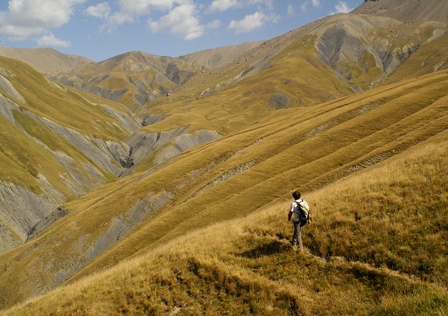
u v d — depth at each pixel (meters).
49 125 177.00
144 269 16.45
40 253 62.94
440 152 17.05
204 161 83.50
